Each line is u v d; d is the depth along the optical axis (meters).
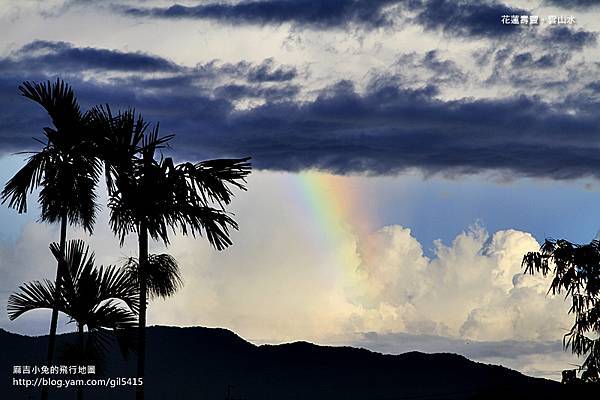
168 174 30.88
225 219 31.03
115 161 31.14
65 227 34.66
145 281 30.50
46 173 34.47
